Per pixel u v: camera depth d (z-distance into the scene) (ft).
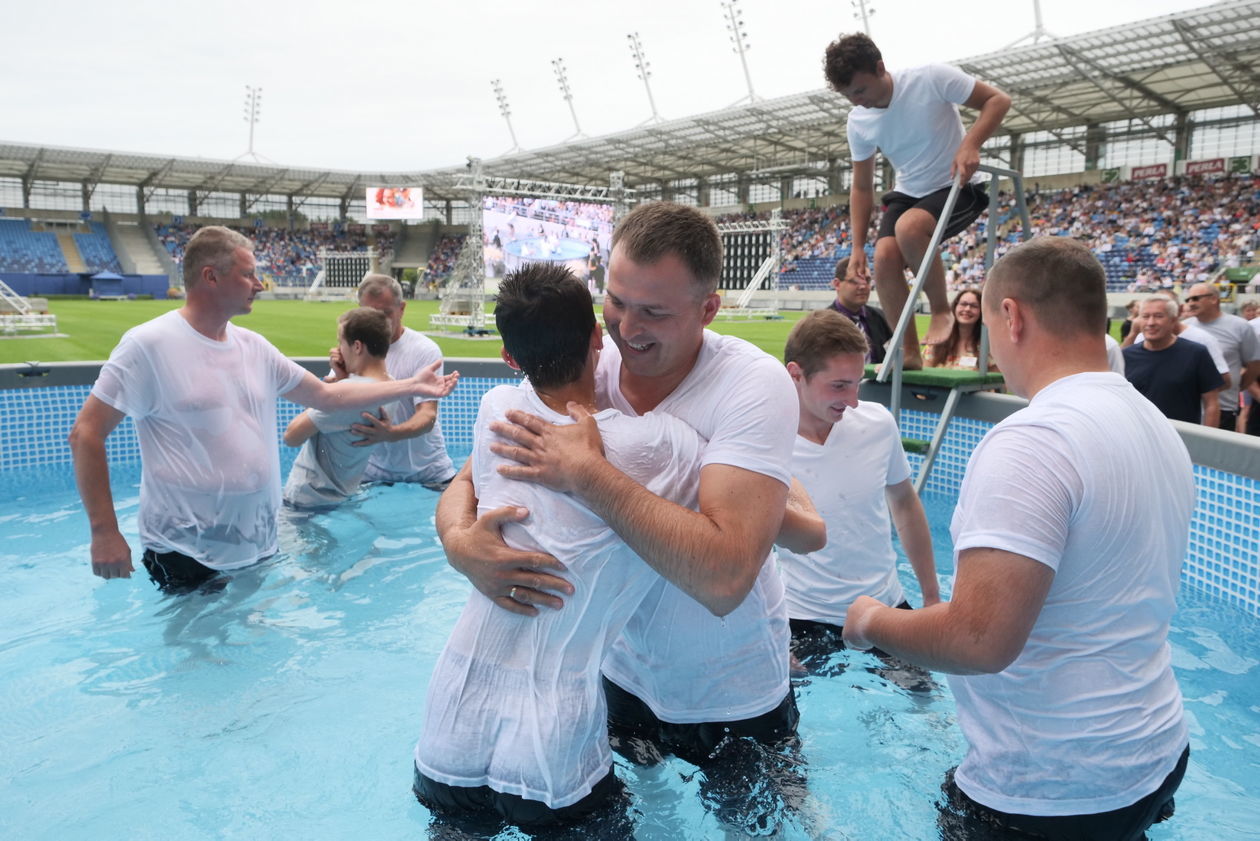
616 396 6.84
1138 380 18.80
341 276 184.85
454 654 6.28
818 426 10.02
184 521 12.54
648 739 7.63
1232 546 13.16
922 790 7.15
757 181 169.89
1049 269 5.64
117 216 186.09
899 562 14.61
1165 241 116.16
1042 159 141.38
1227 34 85.30
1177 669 10.47
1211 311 21.52
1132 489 5.11
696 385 6.36
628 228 5.74
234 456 12.80
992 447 5.30
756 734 7.27
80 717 8.68
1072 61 96.68
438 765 6.20
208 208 199.93
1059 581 5.30
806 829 6.58
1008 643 4.99
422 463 19.35
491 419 6.29
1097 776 5.39
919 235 16.62
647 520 5.37
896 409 16.33
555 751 5.89
